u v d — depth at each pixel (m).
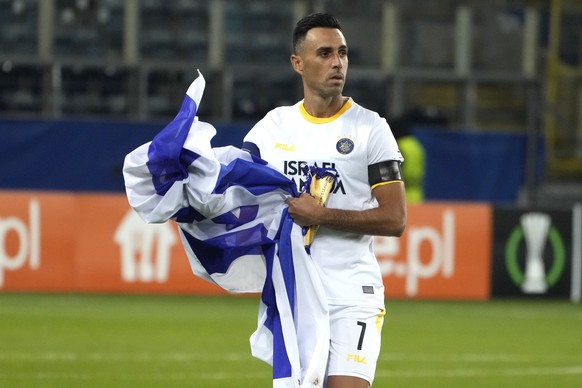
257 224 18.03
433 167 63.34
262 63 69.69
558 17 77.69
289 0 70.81
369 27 68.25
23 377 30.61
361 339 17.45
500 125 71.62
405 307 50.78
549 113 72.06
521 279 55.22
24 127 59.09
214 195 17.28
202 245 18.14
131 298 50.91
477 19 71.25
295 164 17.86
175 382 30.33
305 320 17.58
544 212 55.41
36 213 51.84
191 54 69.12
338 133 17.78
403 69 68.19
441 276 54.19
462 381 31.61
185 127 17.00
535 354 37.47
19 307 46.50
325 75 17.59
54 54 66.62
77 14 67.31
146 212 17.28
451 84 66.44
